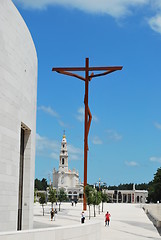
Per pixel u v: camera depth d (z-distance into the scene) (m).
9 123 26.48
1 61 25.38
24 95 30.27
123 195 183.38
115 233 40.88
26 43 31.12
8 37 26.64
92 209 82.69
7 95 26.23
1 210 24.98
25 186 32.47
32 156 33.62
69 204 105.56
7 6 26.52
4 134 25.64
